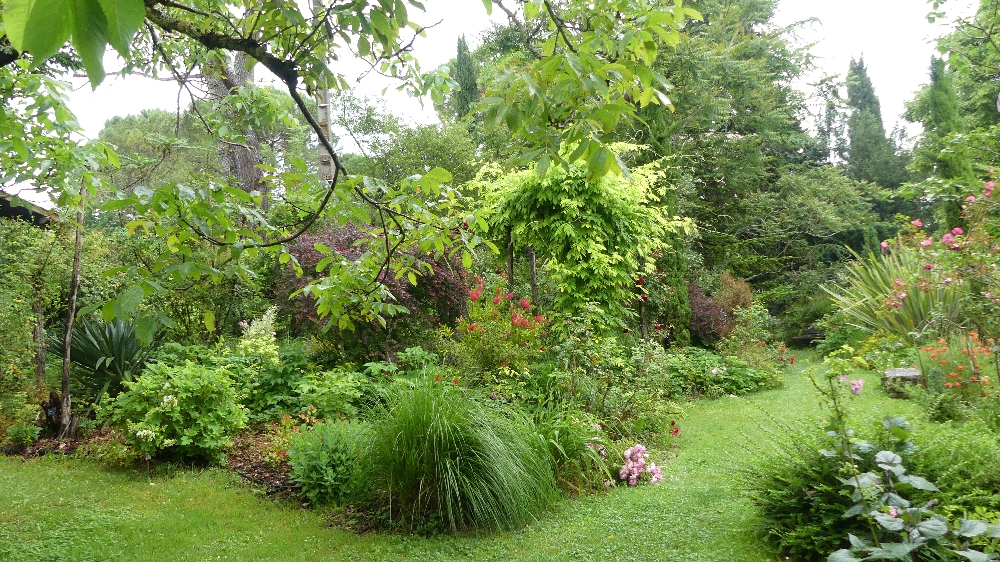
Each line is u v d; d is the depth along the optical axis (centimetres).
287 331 842
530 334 641
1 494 466
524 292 931
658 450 579
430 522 392
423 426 398
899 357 762
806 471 325
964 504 283
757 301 1384
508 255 827
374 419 439
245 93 388
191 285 222
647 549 344
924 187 576
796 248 1939
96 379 671
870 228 1967
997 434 372
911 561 250
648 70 205
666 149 1129
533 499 409
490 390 573
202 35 252
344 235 716
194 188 214
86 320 685
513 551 354
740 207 1791
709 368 927
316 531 398
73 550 367
